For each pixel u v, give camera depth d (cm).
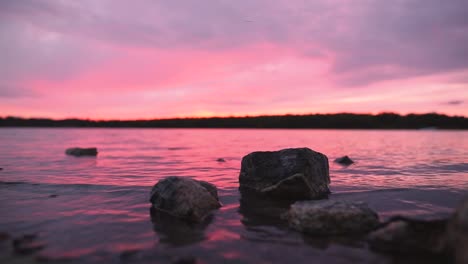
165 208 754
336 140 4250
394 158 2038
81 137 5481
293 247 527
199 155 2320
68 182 1127
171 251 509
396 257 478
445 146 3167
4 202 827
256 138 4922
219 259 478
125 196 912
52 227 625
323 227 595
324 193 968
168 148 3030
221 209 791
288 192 921
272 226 650
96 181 1158
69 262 459
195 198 741
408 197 898
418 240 486
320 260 473
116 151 2694
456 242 406
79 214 723
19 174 1324
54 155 2212
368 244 534
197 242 553
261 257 486
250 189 1029
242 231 617
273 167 1002
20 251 494
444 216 698
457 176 1288
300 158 968
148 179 1216
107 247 522
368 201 855
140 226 643
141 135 6675
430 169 1504
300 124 11700
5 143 3600
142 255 489
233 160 1975
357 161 1864
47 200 855
